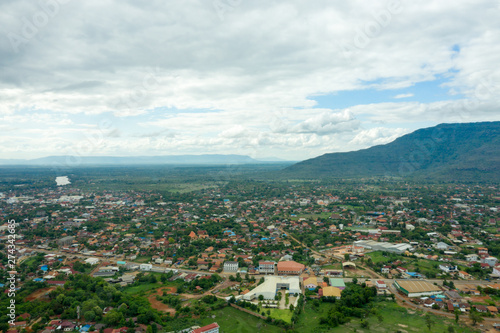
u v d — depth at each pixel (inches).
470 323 5487.2
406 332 5231.3
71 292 6437.0
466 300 6323.8
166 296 6702.8
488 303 6156.5
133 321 5575.8
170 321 5654.5
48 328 5270.7
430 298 6456.7
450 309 5979.3
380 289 6929.1
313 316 5954.7
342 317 5698.8
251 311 6067.9
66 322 5442.9
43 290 6889.8
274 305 6294.3
